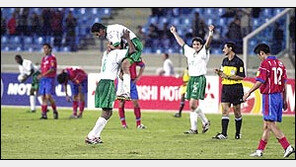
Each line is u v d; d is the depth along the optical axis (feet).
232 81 110.93
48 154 92.73
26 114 160.56
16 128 128.88
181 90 155.53
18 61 165.37
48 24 225.15
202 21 219.00
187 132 120.57
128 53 100.32
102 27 99.96
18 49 226.99
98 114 161.17
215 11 220.23
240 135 113.91
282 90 88.22
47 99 150.10
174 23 222.07
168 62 191.93
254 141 109.29
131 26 224.33
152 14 224.53
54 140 108.78
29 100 182.60
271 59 87.71
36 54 219.20
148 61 212.02
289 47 197.26
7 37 227.40
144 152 94.73
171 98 169.78
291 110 163.53
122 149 97.76
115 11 226.58
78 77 150.10
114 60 99.86
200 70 117.50
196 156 91.25
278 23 200.44
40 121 143.84
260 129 130.82
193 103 119.03
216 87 165.27
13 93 183.62
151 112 167.12
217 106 165.58
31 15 226.99
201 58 117.29
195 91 118.21
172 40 219.00
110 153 93.56
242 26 214.07
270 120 88.17
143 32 220.84
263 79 86.58
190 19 221.46
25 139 110.22
